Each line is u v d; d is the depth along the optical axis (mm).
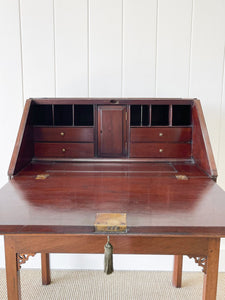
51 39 1653
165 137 1408
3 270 1754
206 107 1698
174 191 971
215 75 1672
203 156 1235
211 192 962
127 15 1630
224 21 1622
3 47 1654
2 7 1621
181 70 1671
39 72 1681
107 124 1406
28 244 866
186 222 745
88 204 856
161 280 1679
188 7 1617
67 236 862
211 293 888
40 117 1595
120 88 1691
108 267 799
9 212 802
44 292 1562
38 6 1625
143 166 1325
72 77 1685
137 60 1667
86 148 1424
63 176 1149
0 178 1771
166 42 1649
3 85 1689
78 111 1598
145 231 732
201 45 1646
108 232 737
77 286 1617
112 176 1153
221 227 727
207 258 866
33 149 1422
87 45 1657
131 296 1536
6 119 1721
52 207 834
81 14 1632
